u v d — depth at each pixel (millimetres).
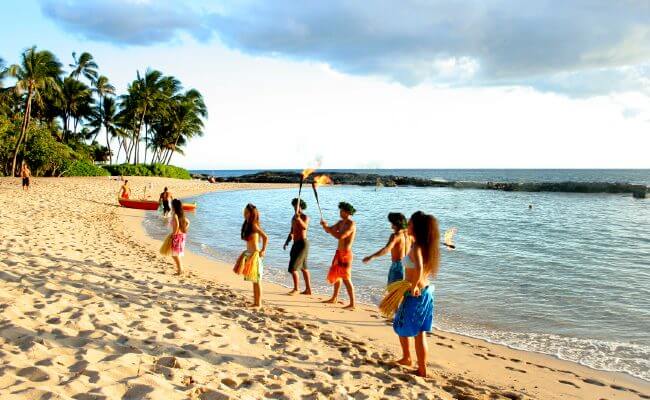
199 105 62750
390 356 5859
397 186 76750
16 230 11617
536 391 5219
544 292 9891
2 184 29203
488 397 4805
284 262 12898
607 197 49000
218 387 3914
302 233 8945
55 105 47625
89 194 29016
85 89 49719
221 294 8133
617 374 5828
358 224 23703
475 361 6070
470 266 12781
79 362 3926
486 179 105250
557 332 7441
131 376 3766
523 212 31656
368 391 4453
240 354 5043
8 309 5121
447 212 31594
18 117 41906
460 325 7781
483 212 31750
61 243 10672
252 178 89938
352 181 85375
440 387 4945
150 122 58562
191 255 13172
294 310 7812
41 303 5648
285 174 102062
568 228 22422
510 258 14047
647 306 8867
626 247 16422
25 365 3633
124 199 25234
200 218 24969
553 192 57781
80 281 7219
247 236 7578
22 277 6773
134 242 13719
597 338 7188
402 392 4566
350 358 5539
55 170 43531
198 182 60281
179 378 3939
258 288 7582
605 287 10375
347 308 8219
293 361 5125
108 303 6160
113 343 4609
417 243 5098
